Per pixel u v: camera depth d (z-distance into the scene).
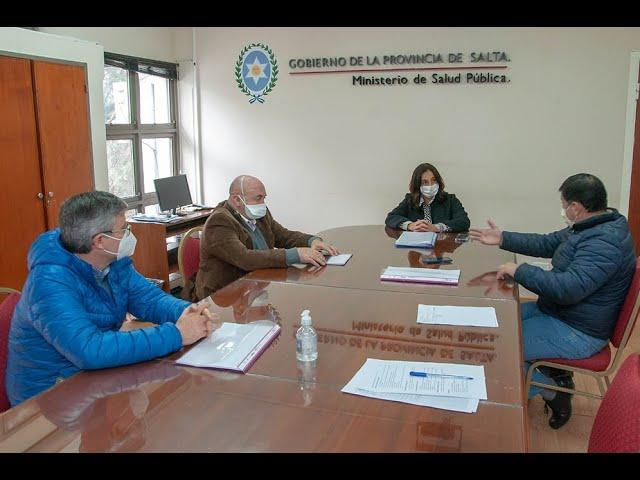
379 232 3.50
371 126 4.72
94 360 1.44
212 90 5.07
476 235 2.92
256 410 1.24
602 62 4.17
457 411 1.22
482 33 4.34
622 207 4.32
